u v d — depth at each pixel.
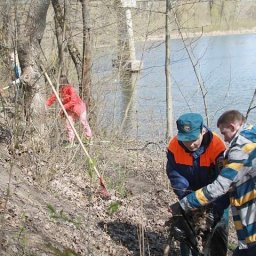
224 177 4.66
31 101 7.97
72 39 10.98
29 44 8.08
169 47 10.71
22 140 7.57
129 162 9.18
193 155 5.21
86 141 8.96
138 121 11.05
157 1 11.14
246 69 22.89
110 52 11.60
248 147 4.59
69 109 8.98
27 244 4.73
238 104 14.84
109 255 5.57
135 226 6.46
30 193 6.20
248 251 4.73
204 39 24.22
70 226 5.70
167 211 7.29
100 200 7.03
